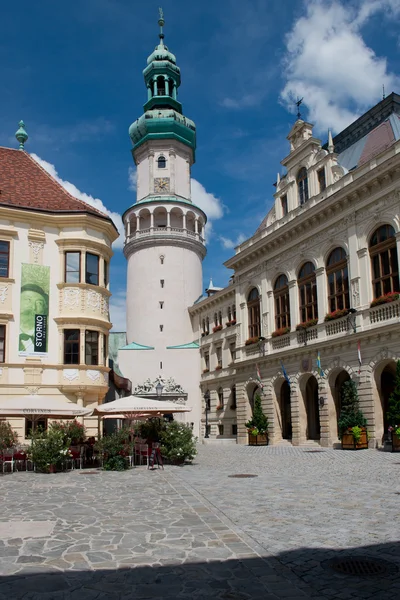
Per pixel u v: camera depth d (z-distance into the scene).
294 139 42.38
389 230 31.08
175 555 8.05
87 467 23.11
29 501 13.42
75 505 12.68
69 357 30.66
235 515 11.01
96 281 32.34
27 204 31.44
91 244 32.00
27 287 30.38
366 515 10.75
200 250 65.56
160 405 25.33
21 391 29.30
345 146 40.62
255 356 43.34
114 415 28.50
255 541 8.83
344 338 32.50
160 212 65.12
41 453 20.83
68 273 31.56
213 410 55.38
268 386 41.25
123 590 6.57
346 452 28.05
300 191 40.91
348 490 14.19
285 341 39.59
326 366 34.50
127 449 22.50
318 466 21.20
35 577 7.07
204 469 21.39
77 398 30.42
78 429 24.42
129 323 63.97
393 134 34.59
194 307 61.44
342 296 34.44
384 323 30.16
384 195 31.16
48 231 31.66
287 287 40.53
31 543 8.87
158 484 16.53
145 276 63.03
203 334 60.12
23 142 37.12
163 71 69.69
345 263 34.34
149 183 65.88
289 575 7.09
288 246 40.00
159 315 61.59
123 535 9.35
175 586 6.70
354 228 33.28
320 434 35.81
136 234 64.31
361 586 6.64
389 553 8.02
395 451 26.50
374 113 38.41
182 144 67.56
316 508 11.61
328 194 36.31
